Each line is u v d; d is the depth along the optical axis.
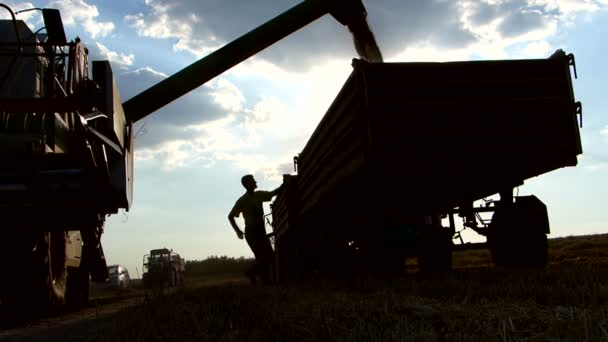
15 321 7.48
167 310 5.44
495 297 5.05
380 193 9.00
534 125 8.24
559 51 8.51
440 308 4.30
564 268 7.72
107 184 7.36
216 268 64.62
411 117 7.94
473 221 11.04
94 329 5.58
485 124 8.15
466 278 6.92
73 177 7.20
